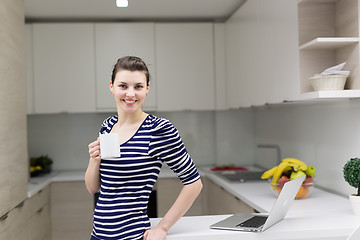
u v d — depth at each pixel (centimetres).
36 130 450
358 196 209
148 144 167
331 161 278
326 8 240
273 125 396
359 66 212
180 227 189
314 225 189
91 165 173
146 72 171
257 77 322
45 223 369
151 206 400
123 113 174
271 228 184
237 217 205
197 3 373
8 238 254
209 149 468
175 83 422
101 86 412
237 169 423
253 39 329
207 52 426
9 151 252
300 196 252
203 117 467
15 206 264
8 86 251
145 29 417
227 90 423
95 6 374
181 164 172
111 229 166
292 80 248
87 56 412
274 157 395
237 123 457
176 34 421
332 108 274
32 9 380
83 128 454
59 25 409
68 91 411
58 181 395
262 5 305
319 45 224
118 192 167
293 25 245
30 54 408
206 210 406
